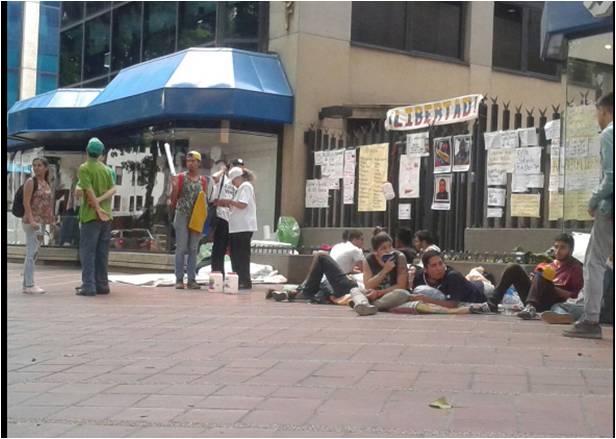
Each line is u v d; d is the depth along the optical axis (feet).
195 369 19.31
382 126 43.52
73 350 21.89
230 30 51.83
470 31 55.11
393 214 41.91
